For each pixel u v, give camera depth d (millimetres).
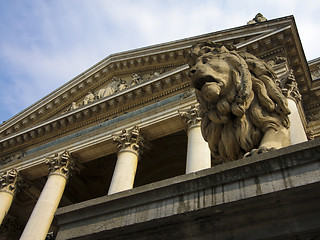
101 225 3729
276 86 4801
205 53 5293
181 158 33156
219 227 3225
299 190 2973
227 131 4840
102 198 3938
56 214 4117
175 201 3488
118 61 33844
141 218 3523
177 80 26875
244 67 4738
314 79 26406
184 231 3352
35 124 35656
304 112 25078
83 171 35156
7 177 29312
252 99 4695
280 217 3045
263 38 23797
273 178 3156
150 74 31859
